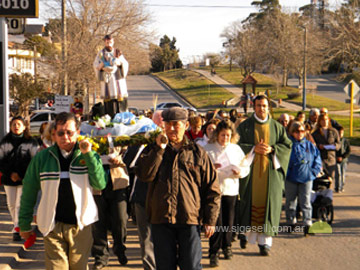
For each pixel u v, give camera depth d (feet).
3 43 33.96
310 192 25.36
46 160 14.05
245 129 22.44
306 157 24.99
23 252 22.52
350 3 97.86
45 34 184.03
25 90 102.01
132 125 21.43
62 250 14.17
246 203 22.20
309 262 21.24
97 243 20.03
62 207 14.10
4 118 34.09
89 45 100.73
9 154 23.08
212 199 14.57
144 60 114.52
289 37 226.79
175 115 14.37
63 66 82.99
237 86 283.59
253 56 272.92
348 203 34.14
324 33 105.40
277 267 20.57
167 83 306.76
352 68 108.06
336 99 209.36
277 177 22.12
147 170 14.25
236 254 22.53
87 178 14.20
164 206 14.19
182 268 14.43
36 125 89.45
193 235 14.32
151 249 18.93
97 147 18.69
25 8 34.32
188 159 14.43
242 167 20.89
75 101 68.69
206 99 227.61
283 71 243.60
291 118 33.71
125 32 106.32
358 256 22.07
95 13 103.55
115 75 26.37
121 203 19.99
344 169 38.96
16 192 23.43
